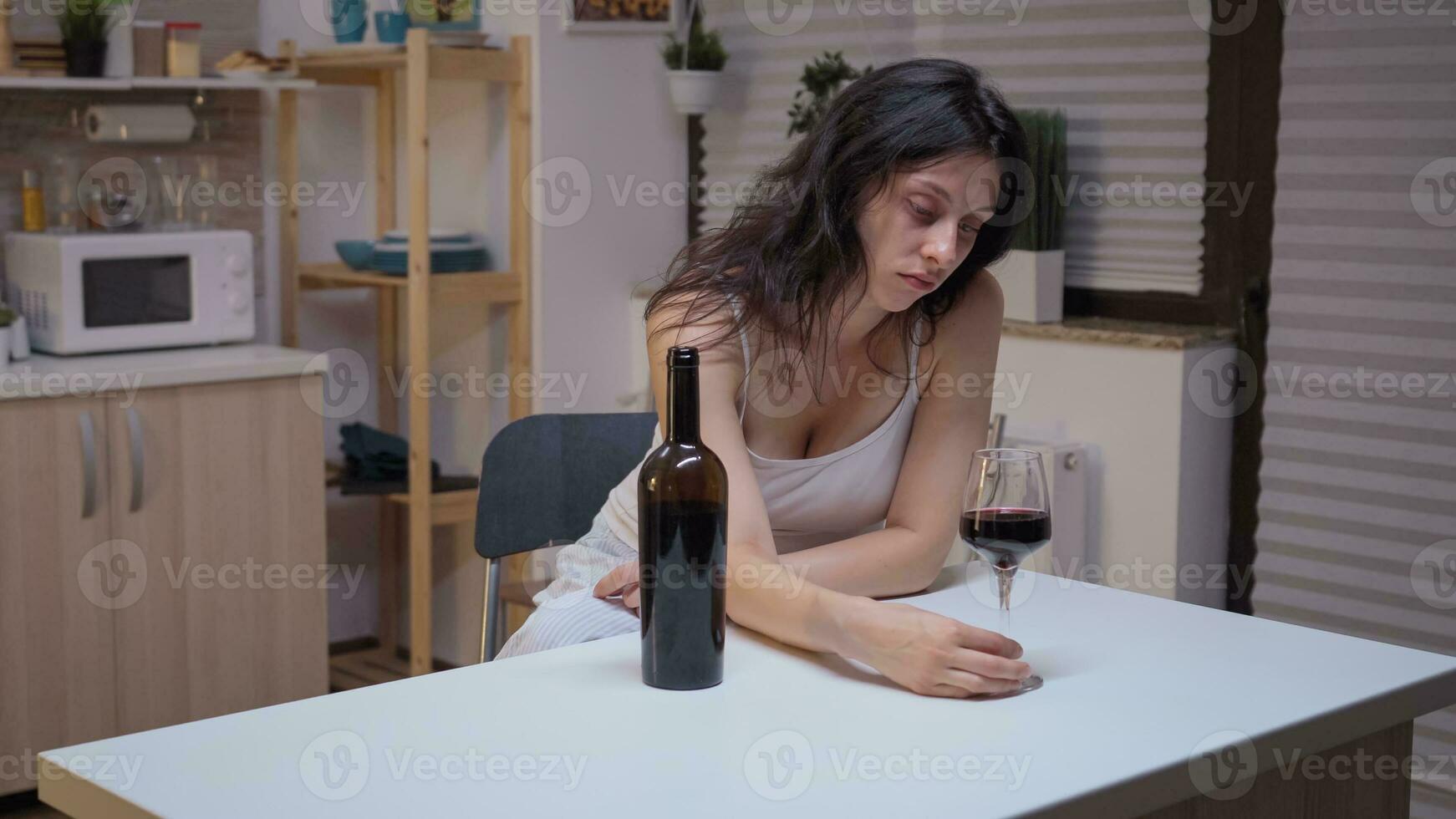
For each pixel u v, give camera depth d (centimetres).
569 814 96
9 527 295
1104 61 297
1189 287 290
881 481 170
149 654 316
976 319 171
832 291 156
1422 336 256
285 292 383
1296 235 271
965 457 167
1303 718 117
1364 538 267
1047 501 131
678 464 122
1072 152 306
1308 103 267
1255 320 280
